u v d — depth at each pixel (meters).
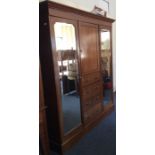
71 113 2.15
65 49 1.96
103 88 2.95
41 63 1.87
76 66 2.16
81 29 2.17
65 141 2.05
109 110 3.17
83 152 2.04
